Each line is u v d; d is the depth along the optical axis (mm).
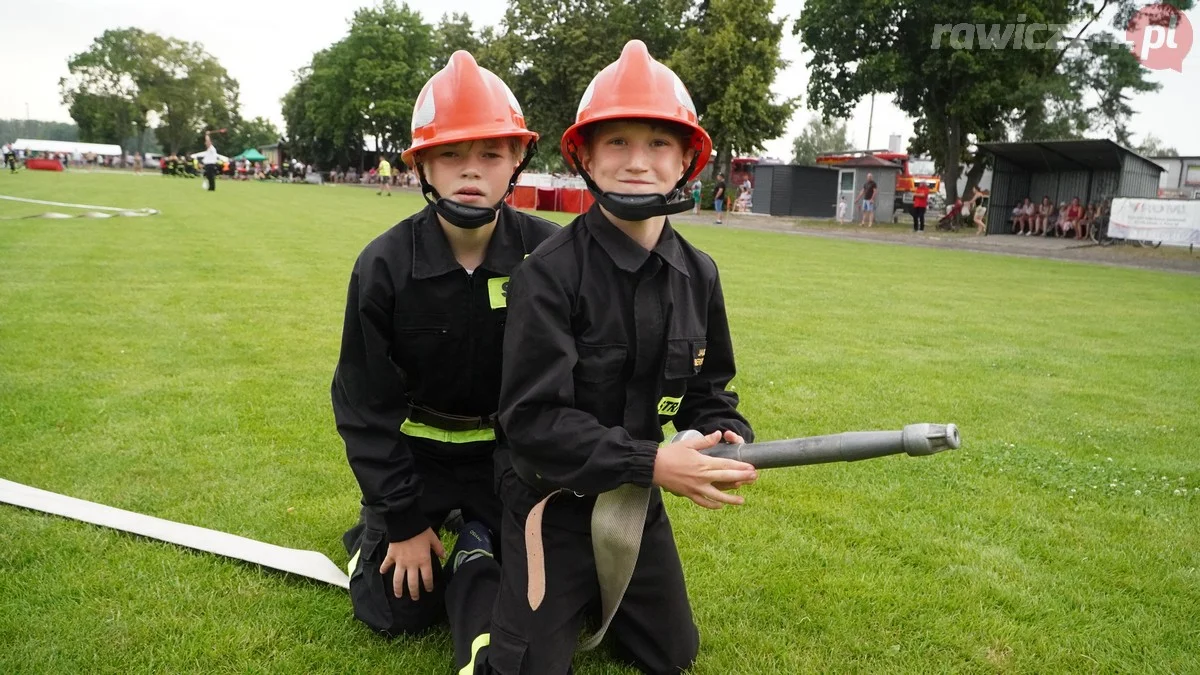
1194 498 3738
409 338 2355
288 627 2434
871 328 7887
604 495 1942
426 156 2242
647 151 1916
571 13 38531
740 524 3277
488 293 2365
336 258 11227
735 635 2480
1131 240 20734
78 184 31281
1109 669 2400
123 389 4758
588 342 1975
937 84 26562
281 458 3795
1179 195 25578
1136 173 22906
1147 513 3555
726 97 32031
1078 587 2867
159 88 89062
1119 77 25672
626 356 2000
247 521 3154
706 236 20922
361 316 2289
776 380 5652
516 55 38562
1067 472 3965
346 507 3299
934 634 2529
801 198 35625
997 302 10219
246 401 4621
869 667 2355
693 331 2070
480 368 2447
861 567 2941
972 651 2451
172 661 2252
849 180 31906
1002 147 23391
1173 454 4391
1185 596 2832
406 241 2340
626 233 1979
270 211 21125
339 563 2867
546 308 1934
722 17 32719
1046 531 3320
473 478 2621
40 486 3383
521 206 29141
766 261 14367
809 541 3139
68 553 2801
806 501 3525
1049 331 8180
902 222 32656
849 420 4777
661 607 2170
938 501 3586
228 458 3770
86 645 2301
